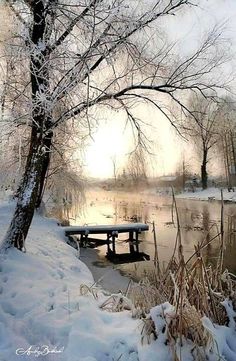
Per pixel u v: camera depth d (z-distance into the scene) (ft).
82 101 23.04
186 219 68.08
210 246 43.06
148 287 14.25
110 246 45.80
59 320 14.15
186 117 29.91
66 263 24.53
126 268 34.53
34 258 22.76
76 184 53.06
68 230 44.06
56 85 22.41
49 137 26.71
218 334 11.71
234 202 101.19
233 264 34.47
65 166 48.37
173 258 14.80
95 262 37.40
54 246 29.43
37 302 16.17
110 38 22.79
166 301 13.26
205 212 79.46
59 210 59.16
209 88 28.78
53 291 17.72
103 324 13.66
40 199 48.60
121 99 26.94
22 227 23.35
